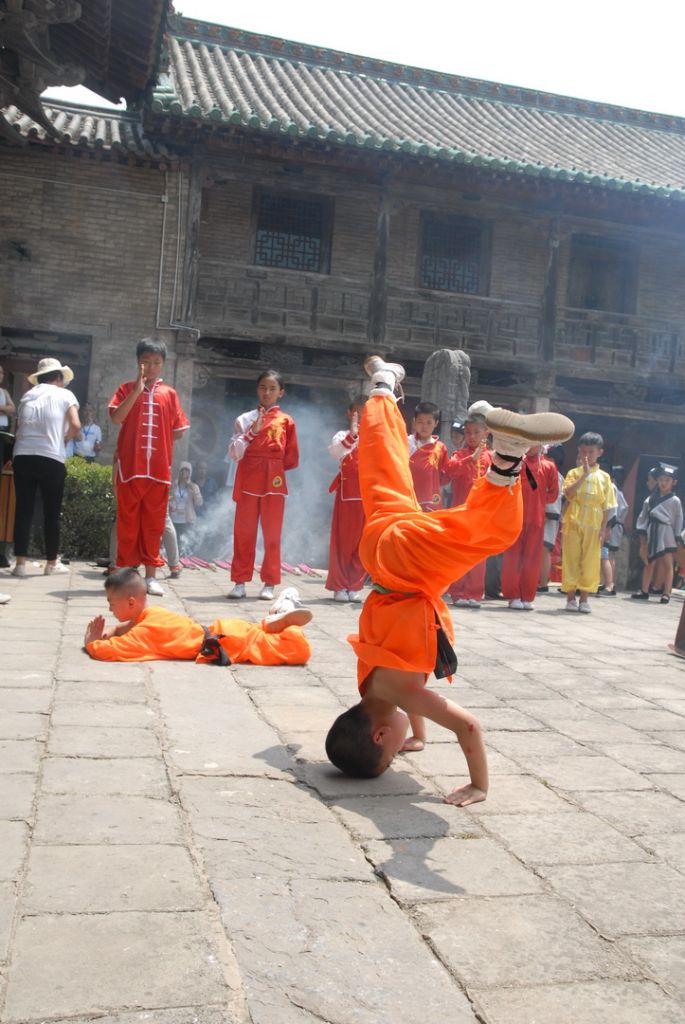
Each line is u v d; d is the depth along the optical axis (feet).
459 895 8.55
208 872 8.63
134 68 41.06
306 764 12.09
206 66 59.77
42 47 32.01
